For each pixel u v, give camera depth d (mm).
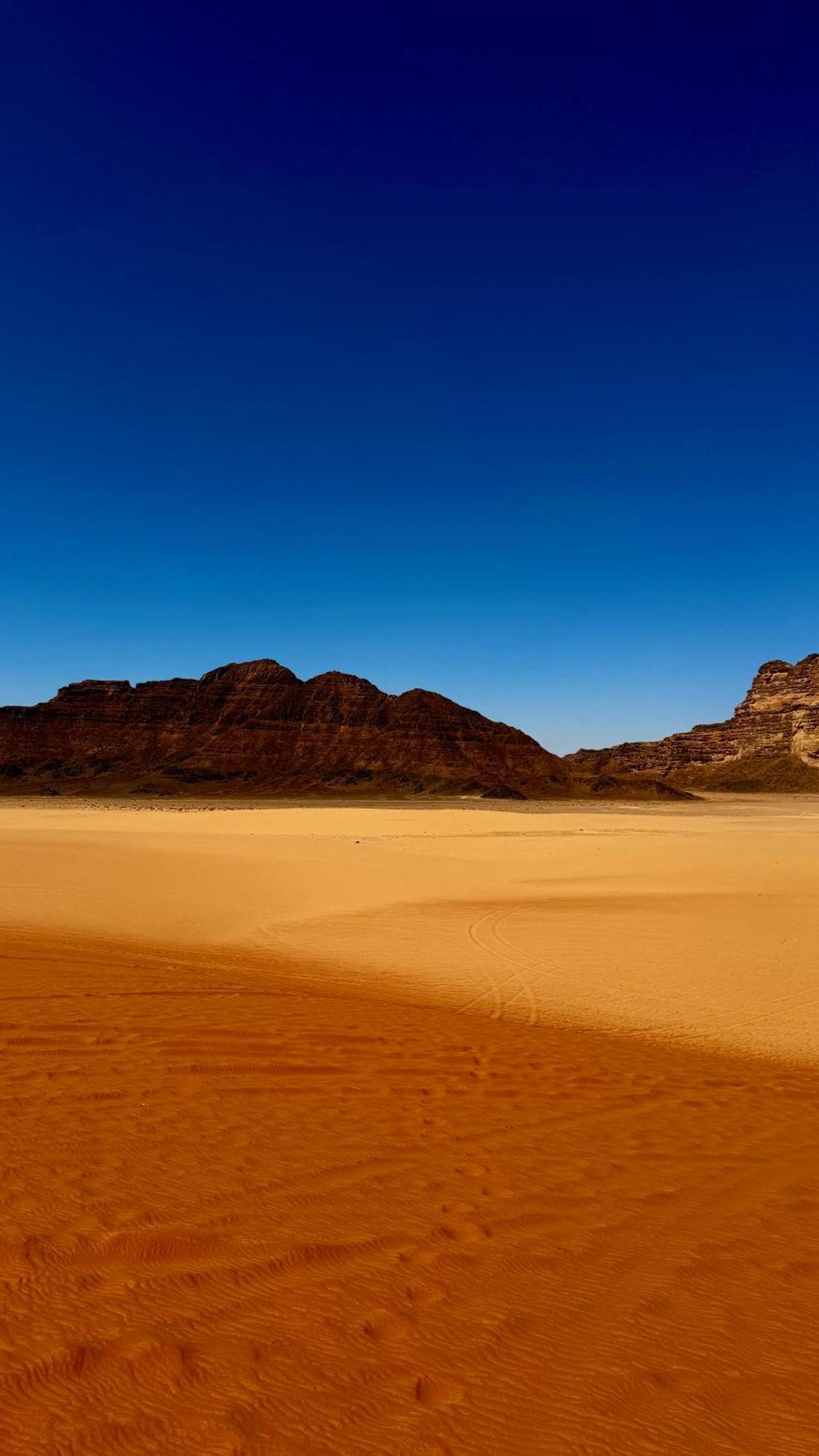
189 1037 10258
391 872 34969
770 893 28016
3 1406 3436
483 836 72438
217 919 22812
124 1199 5469
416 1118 7738
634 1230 5535
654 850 49625
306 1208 5520
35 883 27453
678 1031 13133
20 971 14164
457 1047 10891
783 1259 5215
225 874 32531
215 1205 5477
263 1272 4641
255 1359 3848
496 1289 4613
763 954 18469
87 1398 3521
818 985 15969
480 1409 3617
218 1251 4844
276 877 32125
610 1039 12445
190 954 17938
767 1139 7871
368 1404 3598
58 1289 4324
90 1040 9828
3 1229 4930
